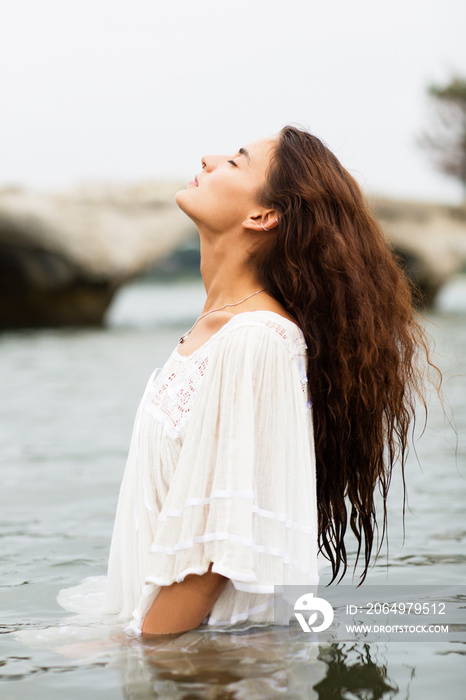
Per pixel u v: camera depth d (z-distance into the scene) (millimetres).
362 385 2033
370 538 2203
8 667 1872
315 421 2070
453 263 23656
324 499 2160
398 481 4297
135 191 20219
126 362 11758
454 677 1804
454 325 17312
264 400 1893
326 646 1978
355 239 2045
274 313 1981
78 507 3881
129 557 2100
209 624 2012
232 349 1908
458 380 8703
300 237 2004
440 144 30359
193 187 2119
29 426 6473
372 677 1798
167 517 1887
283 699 1669
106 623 2115
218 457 1859
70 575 2766
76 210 19297
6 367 11219
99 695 1699
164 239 20094
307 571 1905
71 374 10305
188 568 1853
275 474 1882
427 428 5961
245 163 2062
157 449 2027
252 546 1812
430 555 2953
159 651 1885
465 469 4574
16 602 2441
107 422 6660
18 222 18438
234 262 2066
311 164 2029
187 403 2010
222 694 1684
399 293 2139
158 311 26531
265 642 1953
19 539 3283
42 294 19422
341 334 2004
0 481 4484
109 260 19297
